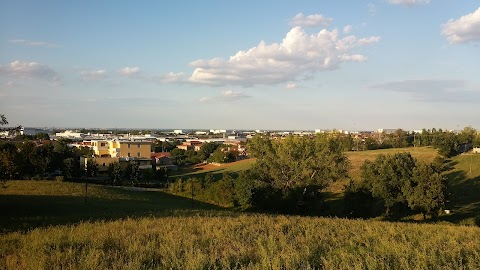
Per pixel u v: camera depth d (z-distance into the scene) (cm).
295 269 1030
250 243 1431
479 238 1698
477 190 5497
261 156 4972
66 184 5659
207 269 1064
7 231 1916
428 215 4322
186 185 6175
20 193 4616
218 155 11969
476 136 10638
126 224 1994
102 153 11150
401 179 4300
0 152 6222
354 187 4322
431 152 9188
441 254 1259
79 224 2083
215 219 2198
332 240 1546
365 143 12394
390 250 1322
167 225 1919
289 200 4391
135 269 1036
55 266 1084
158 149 14975
